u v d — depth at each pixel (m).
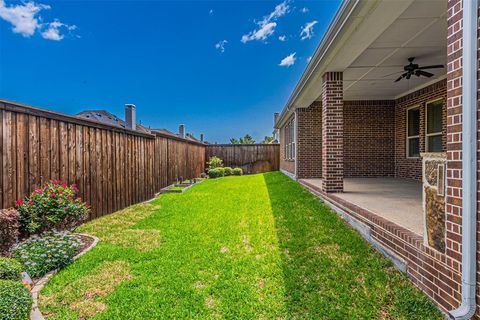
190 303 2.62
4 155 3.77
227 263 3.44
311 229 4.46
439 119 7.34
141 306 2.58
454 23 2.18
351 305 2.54
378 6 3.32
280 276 3.08
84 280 3.05
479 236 1.96
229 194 8.48
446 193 2.28
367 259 3.33
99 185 5.93
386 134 9.82
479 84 1.97
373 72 6.64
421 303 2.48
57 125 4.79
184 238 4.40
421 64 6.05
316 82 6.67
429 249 2.52
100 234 4.67
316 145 10.05
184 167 12.62
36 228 3.97
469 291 1.99
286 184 9.56
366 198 5.22
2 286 2.27
